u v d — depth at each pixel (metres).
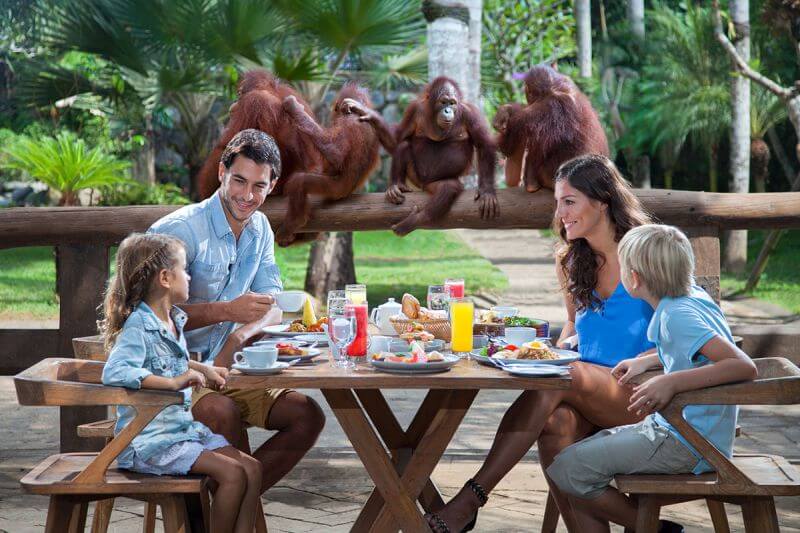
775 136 17.48
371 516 3.25
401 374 2.72
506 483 4.39
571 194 3.32
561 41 20.34
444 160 4.51
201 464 2.80
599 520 2.96
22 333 4.59
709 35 16.36
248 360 2.71
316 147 4.34
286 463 3.31
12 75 15.66
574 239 3.38
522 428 3.02
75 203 13.74
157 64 10.67
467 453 4.96
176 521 2.78
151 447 2.80
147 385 2.71
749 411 6.02
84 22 10.42
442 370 2.77
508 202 4.47
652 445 2.79
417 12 9.84
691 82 16.78
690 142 19.59
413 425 3.55
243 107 4.49
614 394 3.18
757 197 4.49
